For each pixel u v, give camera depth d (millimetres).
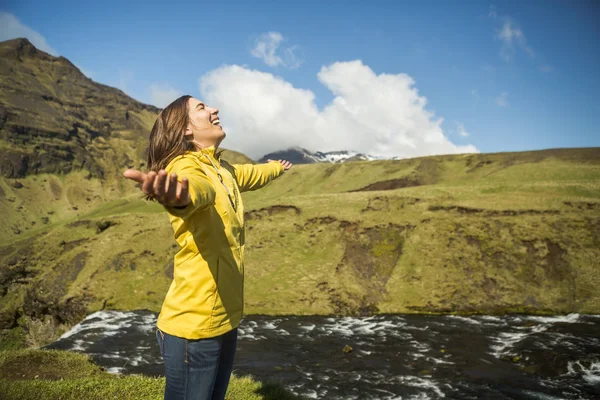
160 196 1438
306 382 22609
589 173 76375
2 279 57875
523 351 25781
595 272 38438
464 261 43031
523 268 40812
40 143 189250
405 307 39594
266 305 41531
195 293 2090
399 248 47156
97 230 63562
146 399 5941
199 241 2055
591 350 24906
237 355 27938
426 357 26344
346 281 43781
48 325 47781
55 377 9477
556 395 19812
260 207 58656
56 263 57562
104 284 50156
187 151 2240
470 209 49062
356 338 31438
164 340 2174
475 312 37562
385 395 20516
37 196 165000
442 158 114312
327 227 52031
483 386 21203
